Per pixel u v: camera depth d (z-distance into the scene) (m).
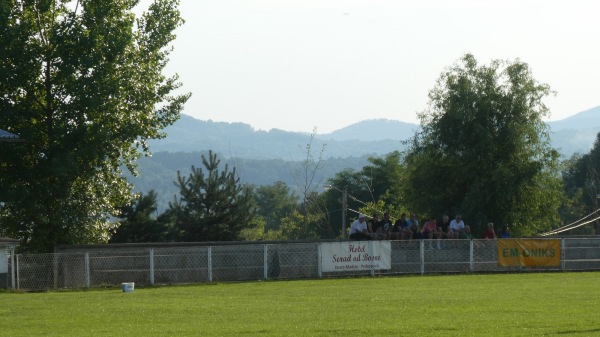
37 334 42.41
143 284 79.81
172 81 106.00
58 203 97.00
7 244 79.62
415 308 52.16
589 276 84.62
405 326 42.53
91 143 95.62
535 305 52.88
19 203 95.31
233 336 40.12
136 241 137.75
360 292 66.25
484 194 139.88
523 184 141.12
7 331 43.97
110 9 99.38
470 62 146.38
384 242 87.50
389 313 49.41
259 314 50.19
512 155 143.00
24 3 98.19
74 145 95.94
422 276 86.25
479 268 90.44
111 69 97.12
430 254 89.00
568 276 84.62
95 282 78.44
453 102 144.75
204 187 150.00
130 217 138.38
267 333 40.94
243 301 59.59
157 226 139.38
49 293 70.69
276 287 73.50
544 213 144.62
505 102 144.00
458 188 145.50
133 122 99.62
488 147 141.62
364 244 86.75
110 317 49.66
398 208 181.12
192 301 60.00
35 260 76.44
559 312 48.38
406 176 150.12
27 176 96.38
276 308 53.78
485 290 66.50
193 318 48.56
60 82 95.94
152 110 104.62
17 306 57.03
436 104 147.50
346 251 86.19
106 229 103.06
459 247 90.00
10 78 94.12
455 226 96.00
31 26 97.25
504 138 142.88
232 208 149.62
